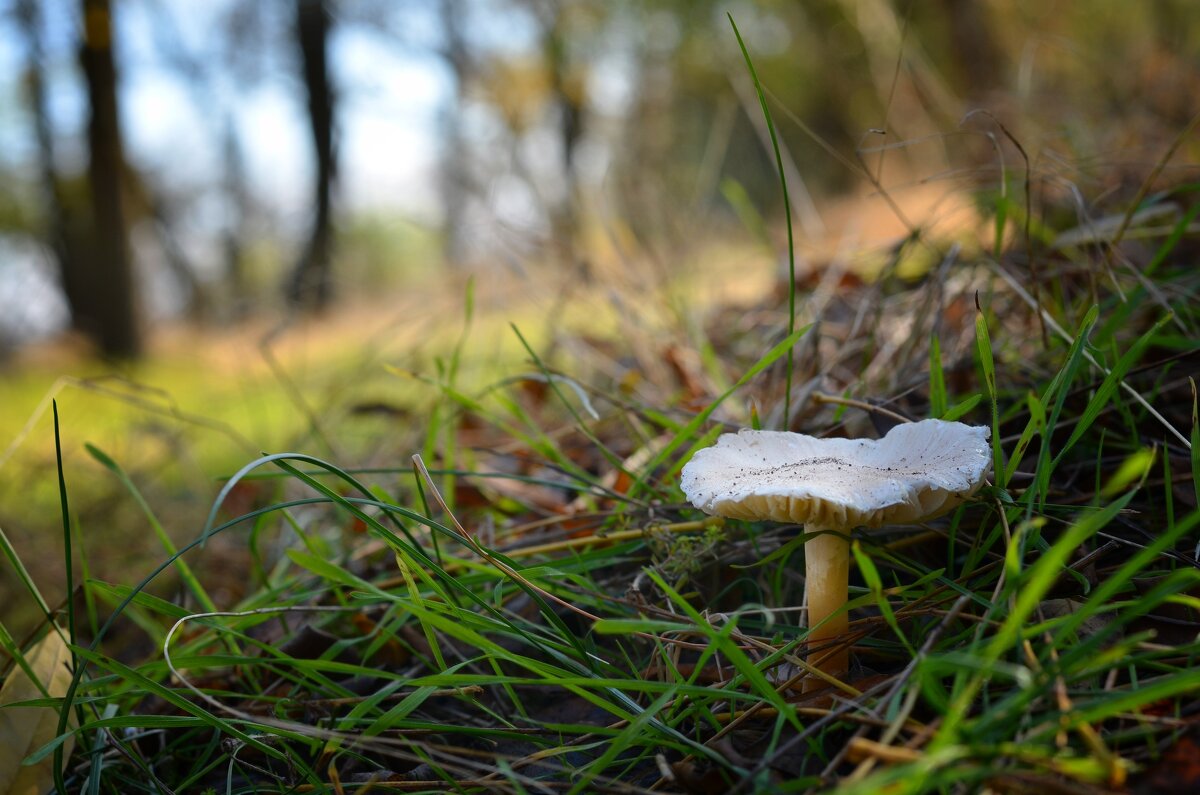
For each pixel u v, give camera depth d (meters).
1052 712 0.19
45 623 0.28
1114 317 0.30
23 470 0.56
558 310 0.53
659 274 0.57
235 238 3.50
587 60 2.47
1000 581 0.23
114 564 0.46
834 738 0.22
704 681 0.26
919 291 0.42
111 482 0.54
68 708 0.24
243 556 0.43
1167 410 0.30
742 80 0.67
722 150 0.66
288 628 0.31
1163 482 0.28
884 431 0.31
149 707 0.30
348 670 0.25
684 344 0.49
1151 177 0.33
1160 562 0.25
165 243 3.27
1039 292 0.34
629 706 0.23
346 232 2.90
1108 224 0.38
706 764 0.23
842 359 0.40
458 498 0.39
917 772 0.17
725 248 0.75
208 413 0.77
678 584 0.28
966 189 0.43
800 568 0.30
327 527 0.42
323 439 0.45
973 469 0.22
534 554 0.32
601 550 0.30
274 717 0.26
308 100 2.90
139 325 2.21
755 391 0.39
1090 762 0.18
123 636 0.39
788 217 0.28
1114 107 0.66
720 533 0.28
